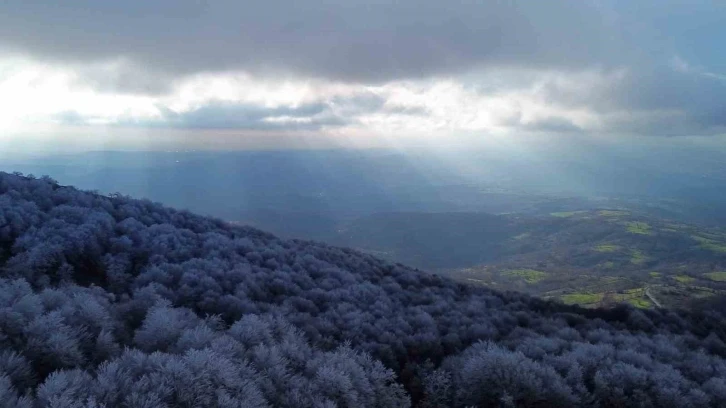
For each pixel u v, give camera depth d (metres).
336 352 10.27
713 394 10.46
